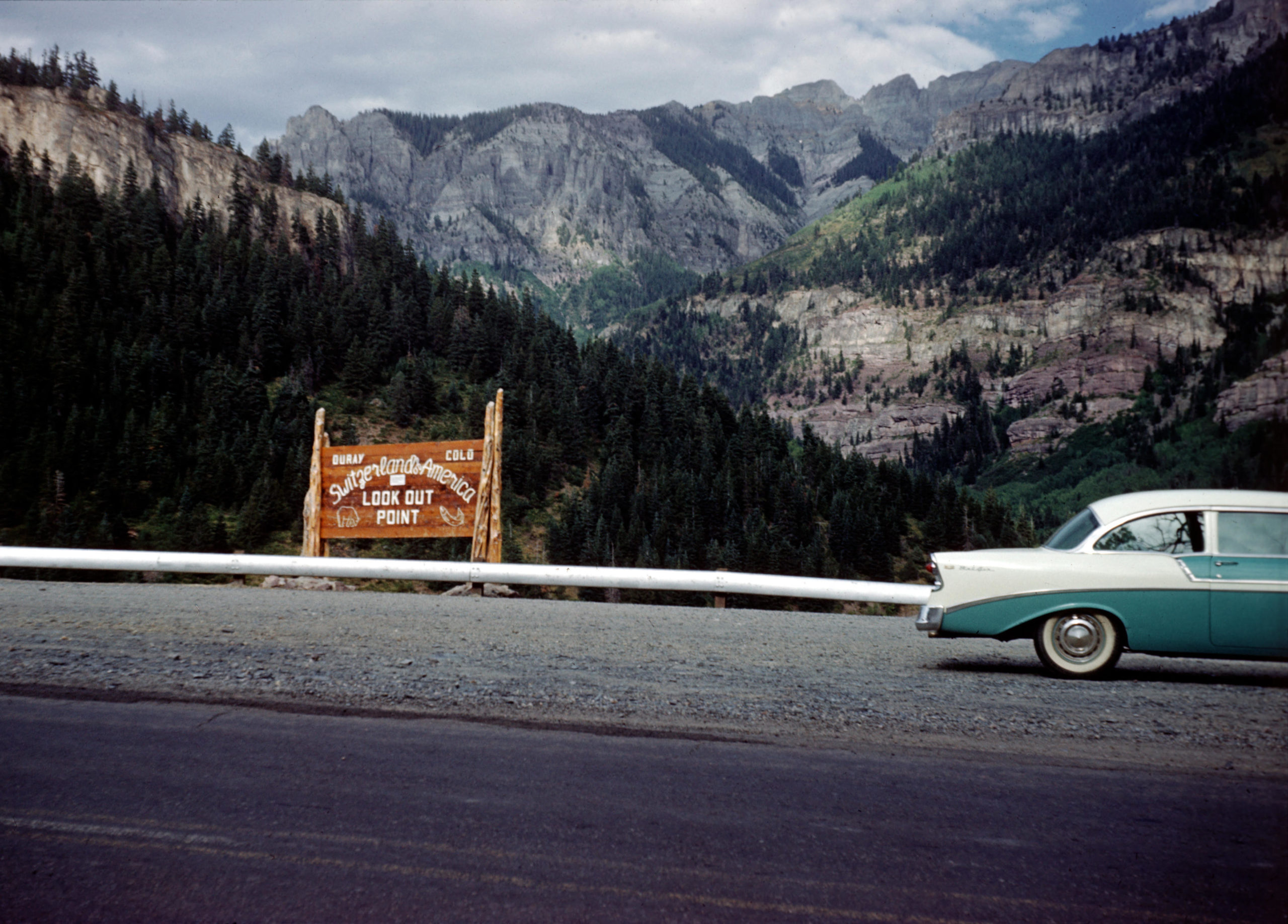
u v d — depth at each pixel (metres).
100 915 2.69
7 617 9.02
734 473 150.38
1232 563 6.66
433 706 5.25
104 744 4.39
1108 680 6.81
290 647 7.33
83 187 174.25
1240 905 2.80
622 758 4.29
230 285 168.50
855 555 132.25
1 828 3.33
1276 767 4.33
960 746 4.62
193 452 125.44
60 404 128.00
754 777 4.03
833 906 2.79
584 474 151.62
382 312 170.00
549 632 8.95
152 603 10.84
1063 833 3.41
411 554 102.06
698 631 9.56
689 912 2.74
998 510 156.88
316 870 3.01
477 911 2.74
